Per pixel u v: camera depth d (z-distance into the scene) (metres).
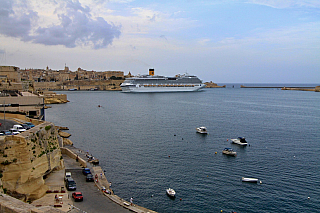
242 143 85.50
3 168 34.06
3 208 25.06
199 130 104.25
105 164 65.62
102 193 44.53
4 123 52.84
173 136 97.81
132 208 39.97
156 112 170.25
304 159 70.62
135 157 71.69
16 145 35.00
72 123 126.94
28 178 35.91
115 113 165.62
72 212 35.81
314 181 56.34
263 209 45.44
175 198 48.66
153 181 55.81
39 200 37.41
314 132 106.19
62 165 53.47
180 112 170.00
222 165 65.94
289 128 115.06
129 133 103.06
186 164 66.44
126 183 54.56
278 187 53.59
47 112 170.12
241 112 171.38
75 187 44.97
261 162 68.25
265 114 161.88
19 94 84.56
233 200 48.25
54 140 50.59
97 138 94.25
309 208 45.78
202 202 47.38
